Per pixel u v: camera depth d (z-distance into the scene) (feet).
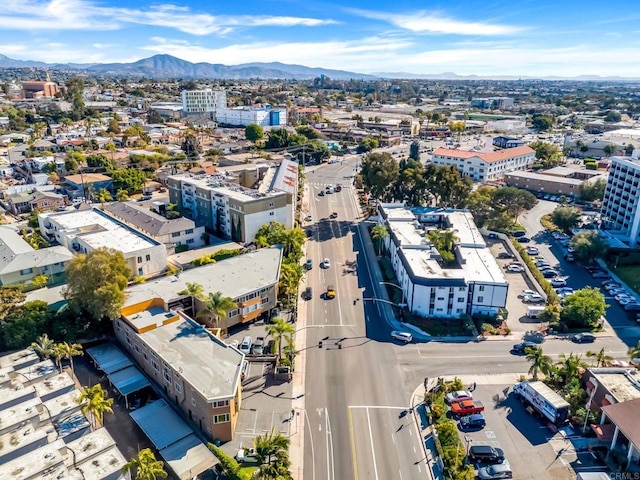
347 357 272.10
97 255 267.80
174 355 231.50
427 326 306.35
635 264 405.59
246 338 278.26
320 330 300.20
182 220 429.79
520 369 264.31
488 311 317.22
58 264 339.98
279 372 252.01
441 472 195.31
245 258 351.46
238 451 202.18
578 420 220.23
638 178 437.99
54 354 245.45
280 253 362.53
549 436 214.90
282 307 322.75
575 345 289.12
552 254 434.71
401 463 200.03
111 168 640.58
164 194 592.19
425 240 378.12
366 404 234.58
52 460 184.24
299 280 344.90
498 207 493.77
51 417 211.82
